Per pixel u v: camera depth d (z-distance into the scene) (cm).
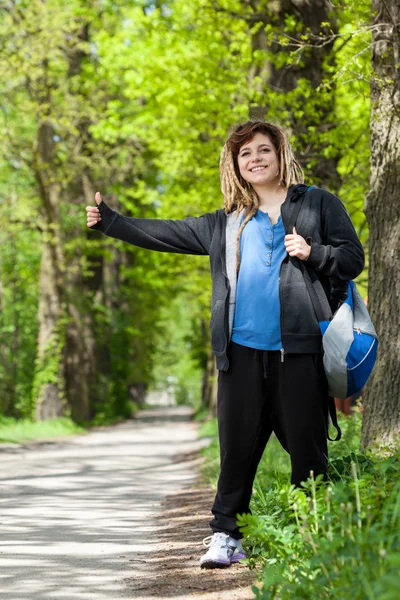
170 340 8406
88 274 3888
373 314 866
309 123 1564
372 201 870
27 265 4266
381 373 855
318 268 510
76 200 3878
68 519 866
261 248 532
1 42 2942
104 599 495
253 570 535
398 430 841
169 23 2120
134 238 555
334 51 1522
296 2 1525
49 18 2956
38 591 518
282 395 521
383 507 462
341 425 1202
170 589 509
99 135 2638
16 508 959
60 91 3325
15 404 4297
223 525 554
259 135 544
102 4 3291
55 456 1917
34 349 4453
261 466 1037
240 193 553
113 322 4906
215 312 535
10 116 3306
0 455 1928
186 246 558
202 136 2106
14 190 3497
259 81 1625
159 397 12362
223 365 532
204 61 1903
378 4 880
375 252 867
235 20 1842
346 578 381
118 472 1501
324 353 503
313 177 1534
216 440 1841
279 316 520
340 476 581
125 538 737
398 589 279
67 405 3484
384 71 870
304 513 460
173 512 933
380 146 864
